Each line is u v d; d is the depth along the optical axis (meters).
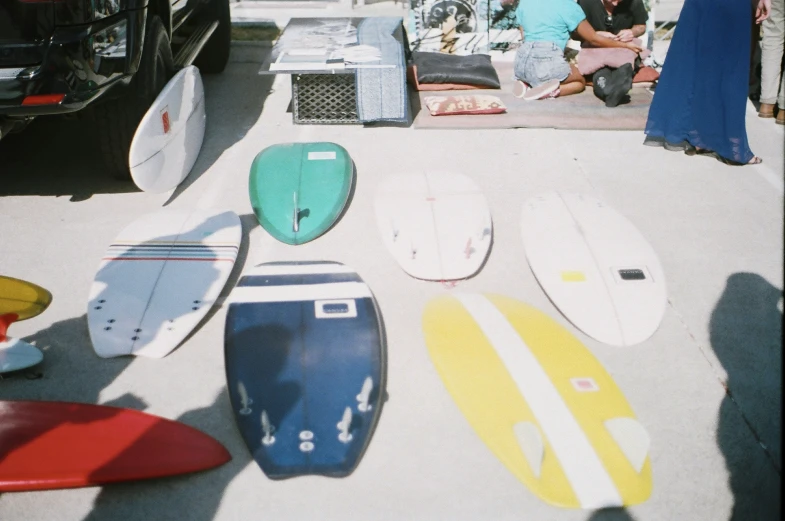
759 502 2.53
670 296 3.55
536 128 5.20
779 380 3.07
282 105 5.66
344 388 2.88
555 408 2.83
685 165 4.77
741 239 4.00
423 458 2.68
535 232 3.90
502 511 2.48
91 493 2.52
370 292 3.38
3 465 2.52
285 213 4.02
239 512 2.47
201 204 4.28
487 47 6.35
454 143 4.97
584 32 5.61
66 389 2.95
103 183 4.52
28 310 3.35
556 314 3.42
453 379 2.96
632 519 2.46
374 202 4.12
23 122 4.04
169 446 2.63
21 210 4.18
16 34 3.58
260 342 3.07
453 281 3.61
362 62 5.11
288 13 7.61
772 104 5.42
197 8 5.58
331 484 2.57
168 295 3.40
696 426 2.84
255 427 2.71
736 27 4.39
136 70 4.10
